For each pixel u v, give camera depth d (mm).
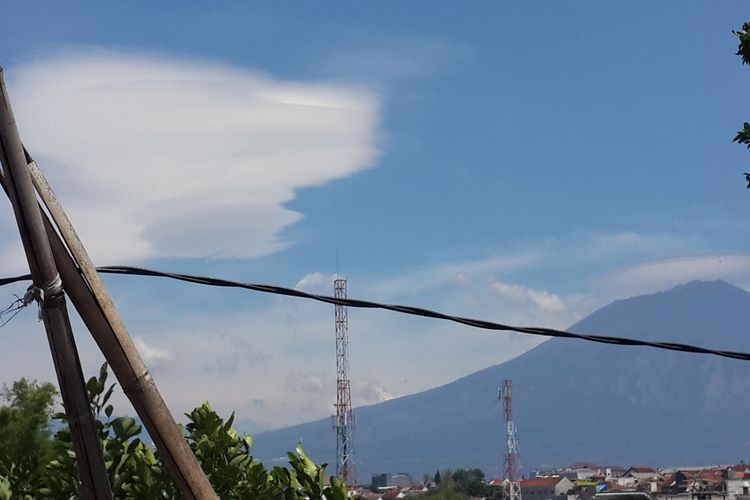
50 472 8375
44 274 6715
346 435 123750
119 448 8109
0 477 9023
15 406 34500
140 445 8273
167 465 7184
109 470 8062
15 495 9070
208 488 7223
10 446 31141
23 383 35000
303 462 8555
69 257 6863
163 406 7105
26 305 6711
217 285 8828
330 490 8492
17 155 6605
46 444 25203
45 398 34688
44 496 8328
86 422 6875
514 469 192875
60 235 6879
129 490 8078
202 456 8398
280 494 8555
